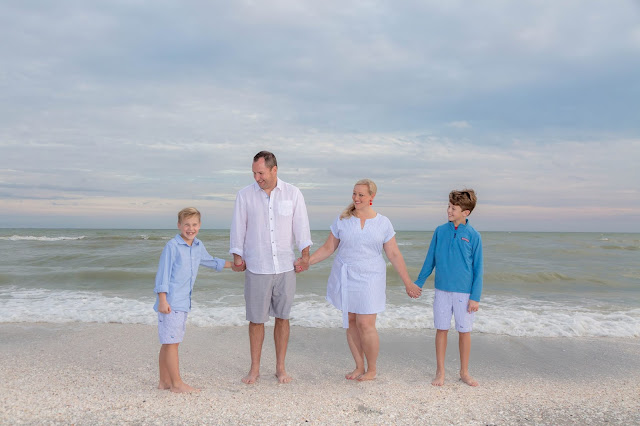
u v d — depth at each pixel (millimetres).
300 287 9578
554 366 4422
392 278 11070
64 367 3984
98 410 2875
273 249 3674
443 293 3719
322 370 4223
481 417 2912
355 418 2854
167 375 3406
